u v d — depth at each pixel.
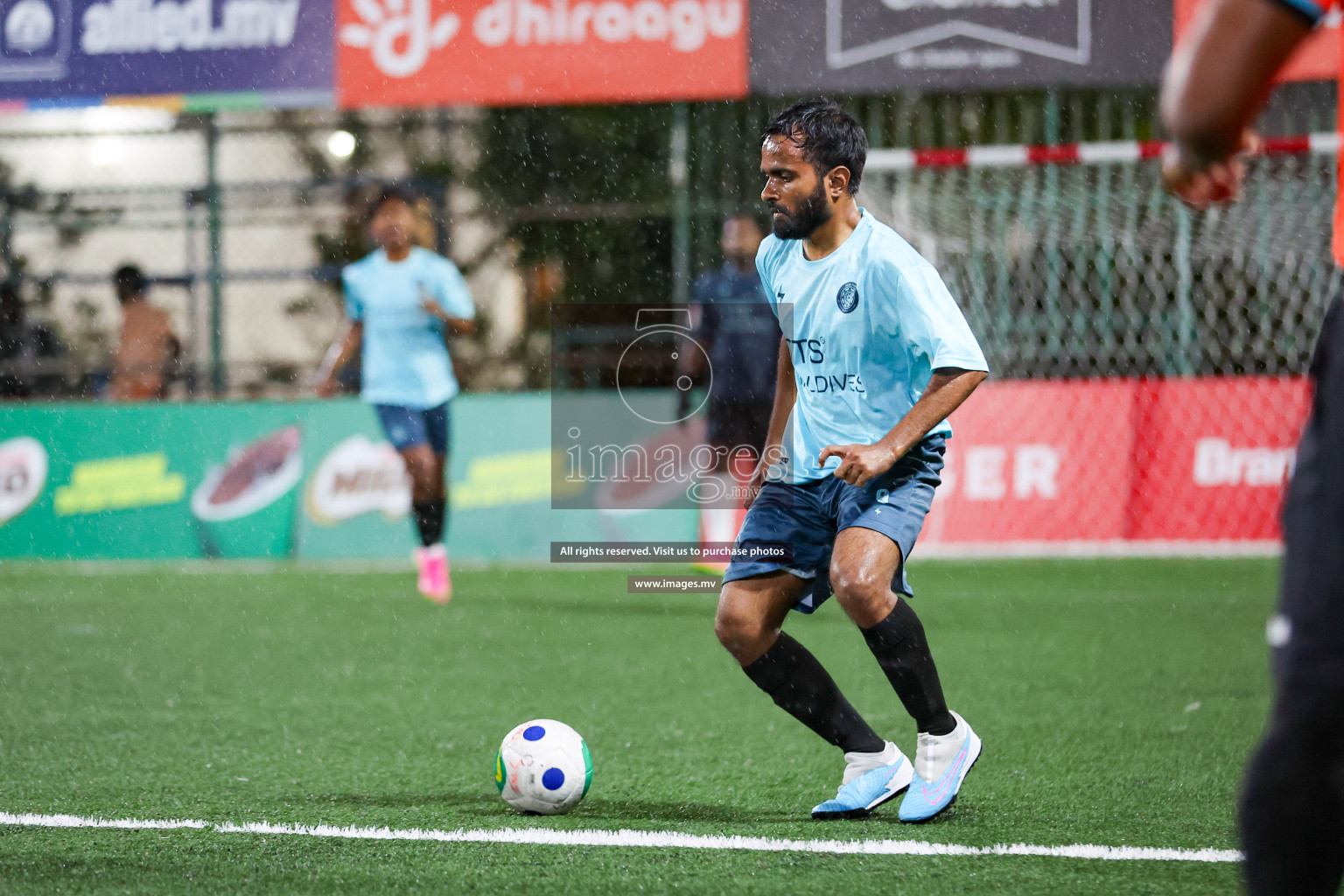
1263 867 5.78
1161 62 32.03
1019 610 24.80
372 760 13.85
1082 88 34.66
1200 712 16.03
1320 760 5.66
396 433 25.80
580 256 42.72
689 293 35.31
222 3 34.78
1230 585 27.75
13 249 37.88
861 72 32.97
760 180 36.03
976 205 34.84
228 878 9.62
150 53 35.09
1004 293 35.00
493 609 25.67
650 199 45.06
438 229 37.72
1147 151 28.59
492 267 42.47
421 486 26.05
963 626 22.95
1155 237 34.16
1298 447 6.02
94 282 37.25
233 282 37.28
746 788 12.57
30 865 9.93
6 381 37.38
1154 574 29.50
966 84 32.62
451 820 11.30
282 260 38.31
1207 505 33.28
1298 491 5.85
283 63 34.75
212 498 34.59
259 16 34.78
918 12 32.66
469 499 33.69
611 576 30.61
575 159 44.94
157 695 17.69
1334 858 5.74
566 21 33.91
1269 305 33.75
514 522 33.47
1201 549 33.28
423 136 44.34
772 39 33.25
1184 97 5.21
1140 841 10.53
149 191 36.81
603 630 23.06
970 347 10.47
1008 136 39.69
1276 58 5.04
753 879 9.51
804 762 13.68
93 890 9.34
